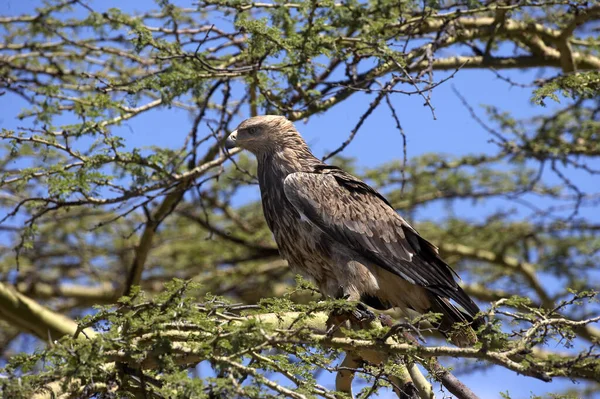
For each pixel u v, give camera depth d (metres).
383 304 11.37
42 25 15.41
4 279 19.11
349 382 9.67
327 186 11.03
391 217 10.99
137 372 8.15
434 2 12.48
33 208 14.51
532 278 20.08
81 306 19.58
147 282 20.45
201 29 14.35
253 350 7.73
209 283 20.31
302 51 11.89
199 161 15.29
